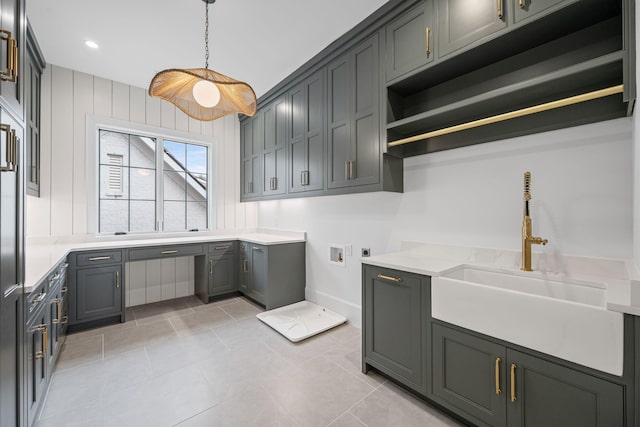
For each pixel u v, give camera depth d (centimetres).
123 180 346
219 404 164
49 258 209
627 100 118
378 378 191
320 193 273
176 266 375
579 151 156
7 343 111
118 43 254
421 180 228
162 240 336
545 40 158
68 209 301
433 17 183
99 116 319
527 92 152
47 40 250
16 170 116
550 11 136
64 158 299
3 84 108
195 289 388
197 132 390
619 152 144
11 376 114
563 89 149
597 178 150
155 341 245
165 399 168
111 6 207
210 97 211
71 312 261
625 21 119
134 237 344
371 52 224
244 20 223
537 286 155
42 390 158
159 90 205
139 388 179
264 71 303
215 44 256
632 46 117
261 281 324
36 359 147
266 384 183
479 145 195
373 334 190
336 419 153
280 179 332
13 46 108
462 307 142
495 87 180
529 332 120
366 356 195
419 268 164
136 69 301
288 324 274
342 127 250
